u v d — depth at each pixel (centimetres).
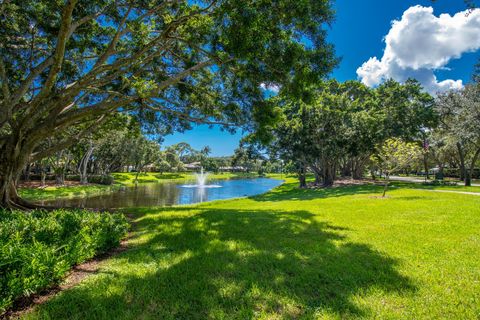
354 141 2503
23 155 903
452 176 4600
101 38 1053
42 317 268
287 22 610
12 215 580
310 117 2475
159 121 1243
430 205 1049
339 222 750
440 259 427
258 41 575
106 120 1258
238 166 10400
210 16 684
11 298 275
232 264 409
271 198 2047
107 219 553
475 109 1908
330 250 476
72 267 408
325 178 2994
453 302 291
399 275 364
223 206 1462
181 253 471
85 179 3369
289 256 444
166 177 5862
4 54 938
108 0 854
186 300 300
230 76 942
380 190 1959
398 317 264
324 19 613
